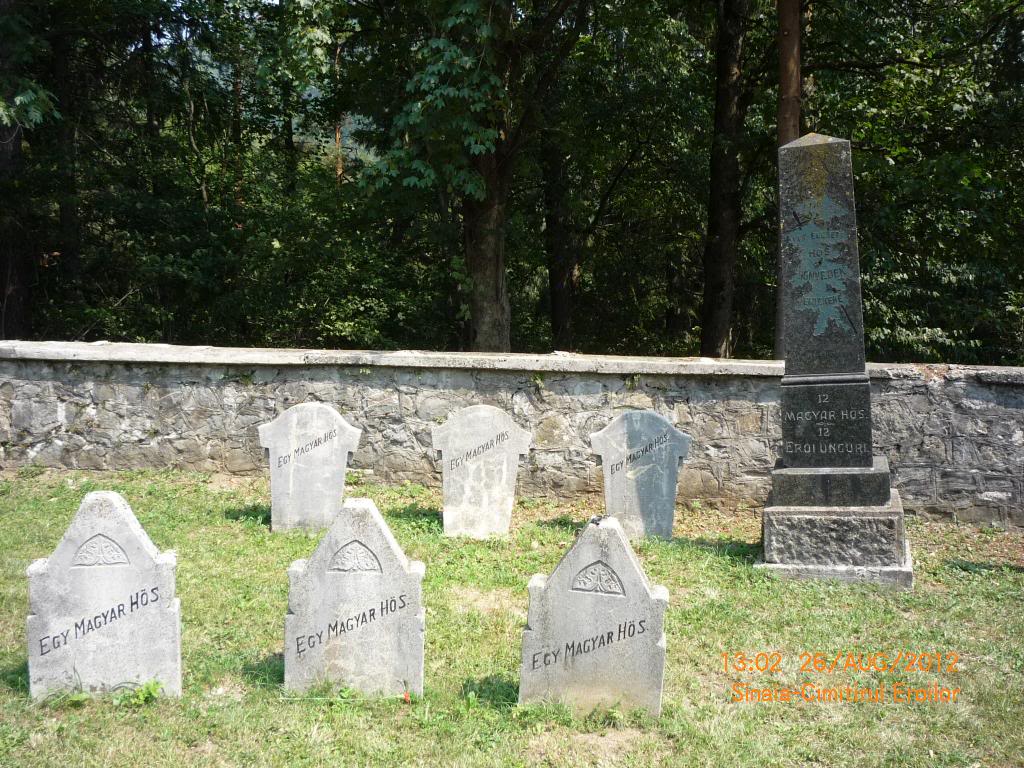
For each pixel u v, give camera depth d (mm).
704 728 5133
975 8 18000
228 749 4801
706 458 10547
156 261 18719
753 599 7266
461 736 4977
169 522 9164
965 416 10047
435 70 12758
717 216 19734
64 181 17859
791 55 14805
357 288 21156
